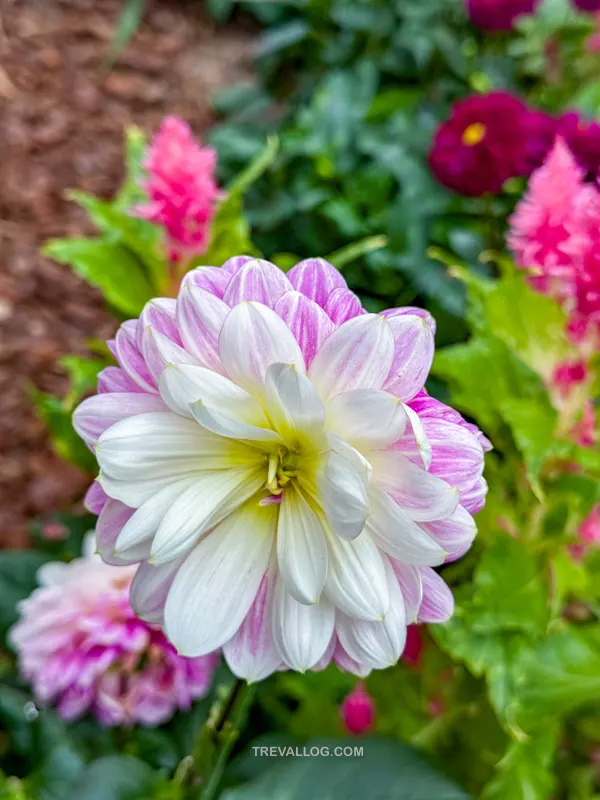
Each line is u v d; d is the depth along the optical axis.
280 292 0.16
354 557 0.16
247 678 0.16
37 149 0.65
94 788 0.24
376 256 0.50
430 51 0.64
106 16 0.74
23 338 0.56
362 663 0.16
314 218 0.55
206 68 0.73
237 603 0.16
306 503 0.16
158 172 0.30
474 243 0.49
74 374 0.34
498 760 0.31
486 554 0.28
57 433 0.34
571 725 0.35
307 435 0.16
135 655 0.26
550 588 0.28
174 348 0.16
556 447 0.25
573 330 0.27
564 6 0.63
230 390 0.16
